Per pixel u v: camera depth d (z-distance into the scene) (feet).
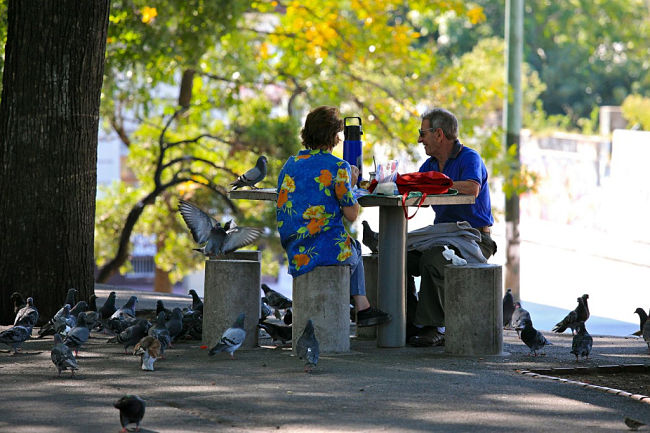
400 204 67.77
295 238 67.31
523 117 320.09
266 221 166.61
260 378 60.03
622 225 240.12
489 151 168.55
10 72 82.79
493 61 219.00
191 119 177.88
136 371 62.54
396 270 71.15
